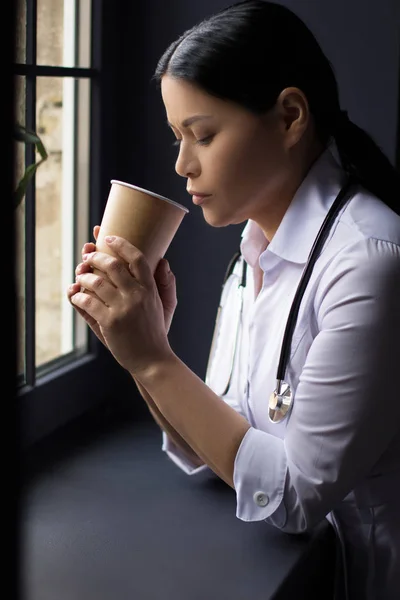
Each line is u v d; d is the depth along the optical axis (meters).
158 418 1.17
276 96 0.94
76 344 1.47
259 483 0.94
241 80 0.91
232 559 0.97
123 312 0.91
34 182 1.21
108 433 1.42
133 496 1.15
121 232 0.92
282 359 0.98
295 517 0.95
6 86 0.36
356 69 1.46
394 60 1.44
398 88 1.45
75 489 1.17
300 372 0.98
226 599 0.88
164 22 1.45
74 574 0.92
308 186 1.01
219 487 1.20
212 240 1.51
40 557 0.96
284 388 0.98
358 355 0.88
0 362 0.38
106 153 1.45
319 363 0.90
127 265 0.92
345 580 1.05
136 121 1.49
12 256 0.37
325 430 0.89
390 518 1.01
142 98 1.48
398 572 1.01
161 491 1.18
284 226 1.02
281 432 1.04
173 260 1.53
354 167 1.05
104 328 0.92
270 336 1.05
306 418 0.90
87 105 1.41
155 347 0.94
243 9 0.94
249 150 0.94
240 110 0.92
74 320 1.47
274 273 1.05
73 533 1.03
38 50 1.24
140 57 1.47
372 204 0.99
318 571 1.06
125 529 1.05
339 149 1.06
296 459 0.92
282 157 0.98
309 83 0.97
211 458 0.96
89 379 1.47
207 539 1.03
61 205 1.38
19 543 0.41
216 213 0.98
